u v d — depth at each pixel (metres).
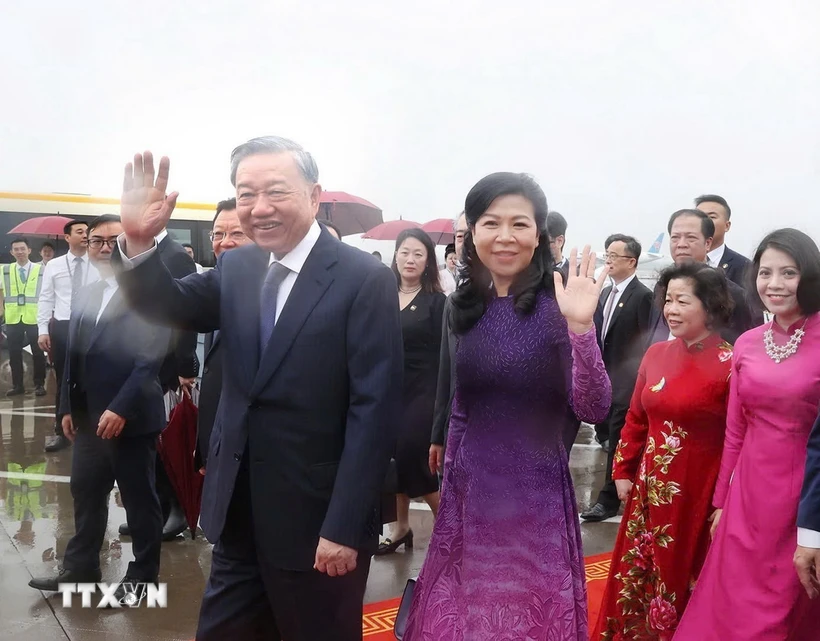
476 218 1.75
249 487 1.83
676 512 2.37
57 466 5.31
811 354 2.06
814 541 1.88
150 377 2.89
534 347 1.72
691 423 2.36
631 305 4.01
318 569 1.74
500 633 1.69
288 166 1.77
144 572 3.08
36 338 8.23
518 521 1.73
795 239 2.08
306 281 1.82
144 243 1.75
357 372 1.79
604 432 5.73
